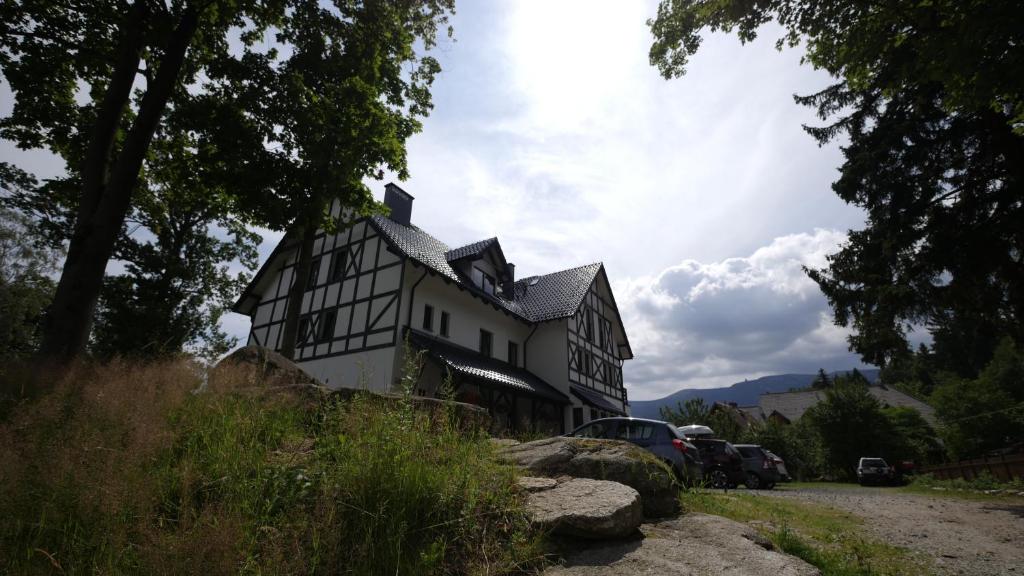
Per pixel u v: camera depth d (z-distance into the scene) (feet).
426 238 73.20
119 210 27.91
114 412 11.84
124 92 29.89
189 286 72.13
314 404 16.72
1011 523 26.63
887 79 29.60
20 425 10.91
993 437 86.38
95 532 8.45
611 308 96.58
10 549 8.06
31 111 33.83
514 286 93.61
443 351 56.03
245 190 35.47
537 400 69.36
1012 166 38.60
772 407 174.60
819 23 25.14
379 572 8.73
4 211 87.45
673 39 29.40
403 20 38.75
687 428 55.52
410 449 11.63
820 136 48.39
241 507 9.46
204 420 13.57
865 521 24.82
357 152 36.29
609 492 12.92
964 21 20.58
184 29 31.99
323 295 62.54
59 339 24.53
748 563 10.73
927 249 42.32
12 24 30.68
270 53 38.63
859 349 46.26
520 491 12.60
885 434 92.02
